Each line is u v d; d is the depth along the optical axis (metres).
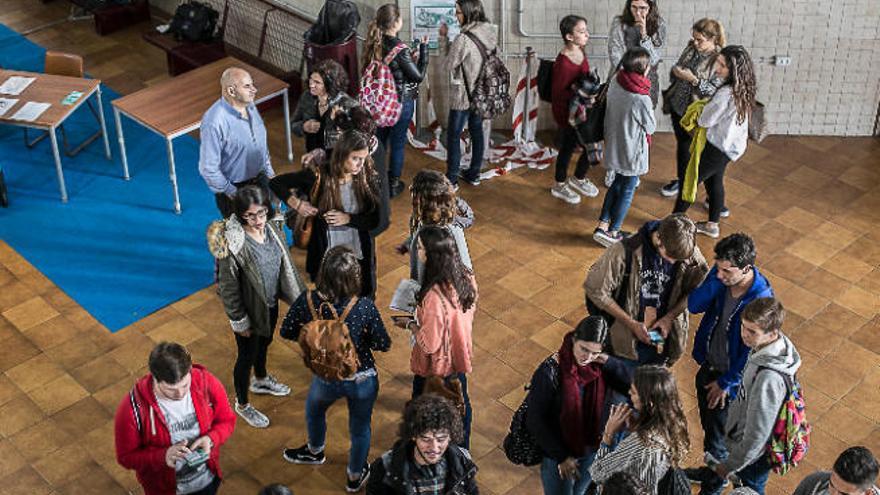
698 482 5.70
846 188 8.11
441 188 5.35
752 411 4.68
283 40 9.42
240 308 5.60
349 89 8.42
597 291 5.46
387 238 7.59
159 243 7.56
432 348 5.06
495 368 6.49
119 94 9.42
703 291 5.23
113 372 6.44
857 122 8.64
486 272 7.26
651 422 4.15
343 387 5.16
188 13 9.57
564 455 4.75
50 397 6.26
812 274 7.24
